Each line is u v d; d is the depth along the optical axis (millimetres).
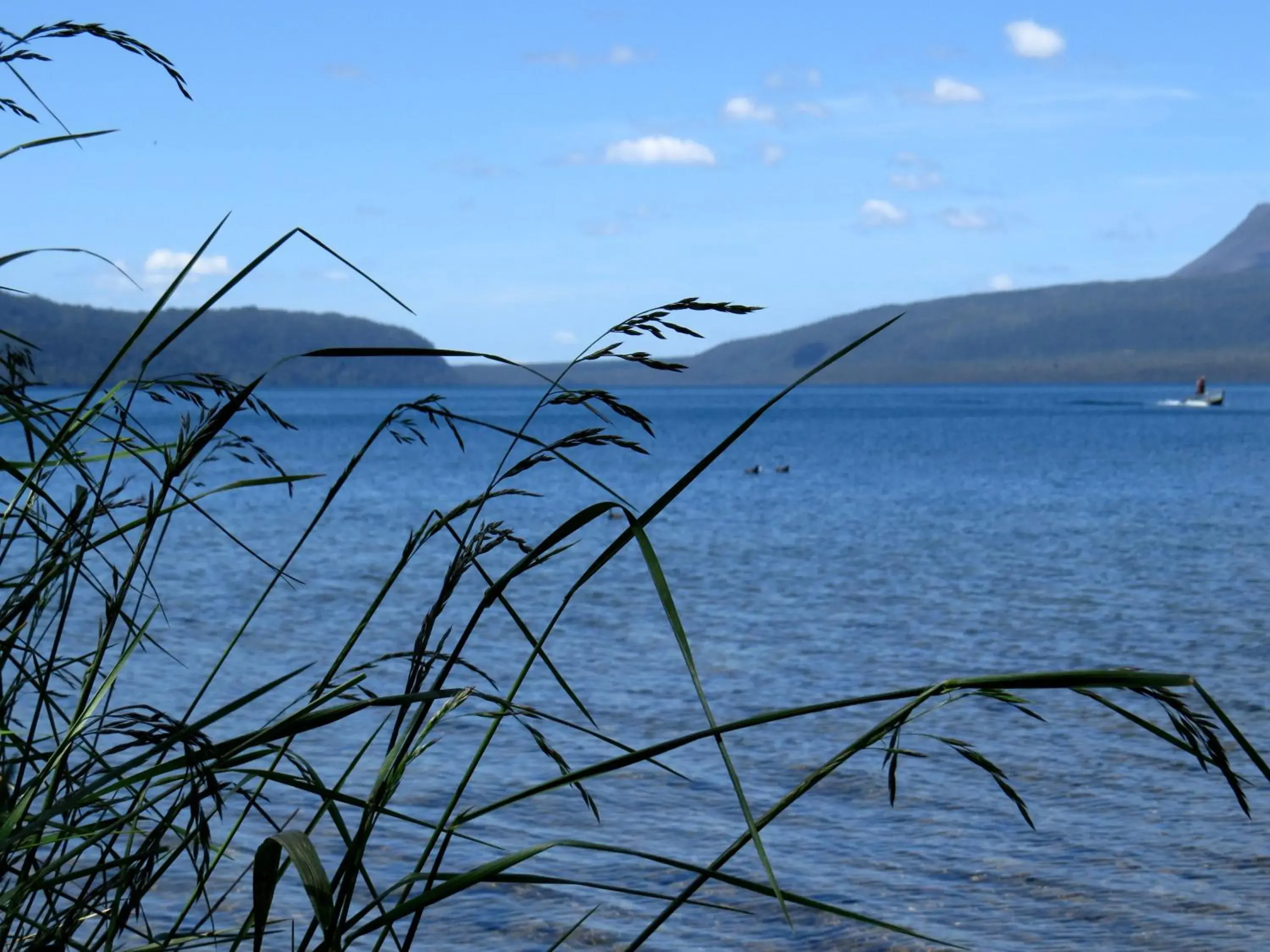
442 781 8664
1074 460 62688
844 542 27859
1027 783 8836
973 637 15539
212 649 14156
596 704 11516
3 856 1782
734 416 157625
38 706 2021
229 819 7523
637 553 25922
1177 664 13586
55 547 1963
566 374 1559
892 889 6781
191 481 2004
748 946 6035
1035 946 6016
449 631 1768
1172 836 7703
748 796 8523
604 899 6578
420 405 1649
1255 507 35969
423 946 5930
